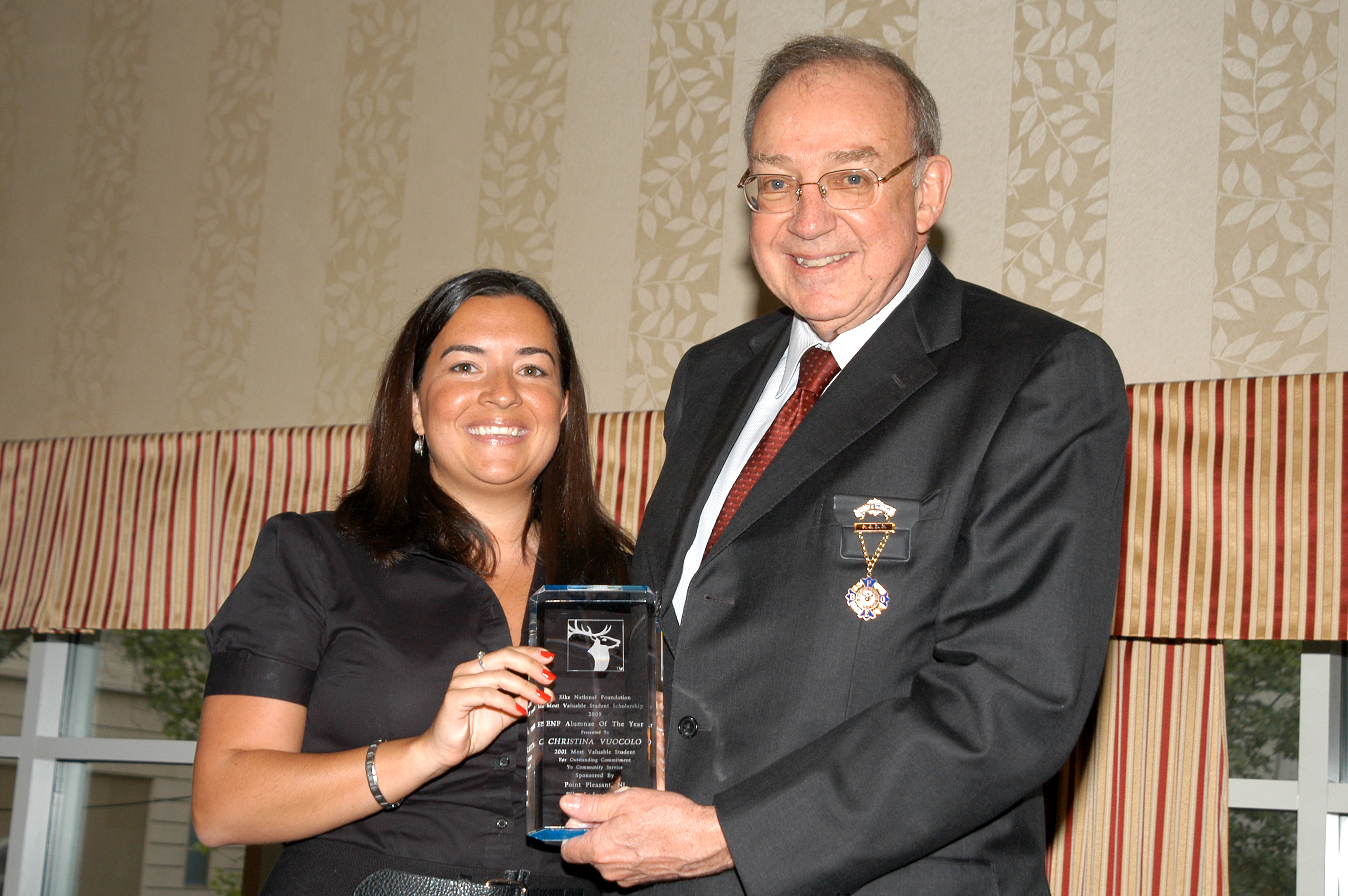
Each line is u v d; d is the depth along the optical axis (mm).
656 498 1715
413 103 3199
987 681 1288
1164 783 2398
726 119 2926
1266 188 2516
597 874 1592
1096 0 2680
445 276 3088
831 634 1392
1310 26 2541
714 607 1456
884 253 1520
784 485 1474
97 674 3465
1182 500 2322
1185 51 2607
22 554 3119
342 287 3172
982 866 1352
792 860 1267
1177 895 2352
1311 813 2520
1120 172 2609
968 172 2703
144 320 3322
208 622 2943
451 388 1727
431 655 1622
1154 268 2555
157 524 3020
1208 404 2330
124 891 3326
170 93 3426
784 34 2902
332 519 1751
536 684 1462
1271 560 2254
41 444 3166
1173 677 2434
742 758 1396
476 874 1531
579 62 3074
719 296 2861
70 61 3535
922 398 1479
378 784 1464
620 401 2891
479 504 1784
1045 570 1336
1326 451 2248
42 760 3408
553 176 3045
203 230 3320
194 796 1546
